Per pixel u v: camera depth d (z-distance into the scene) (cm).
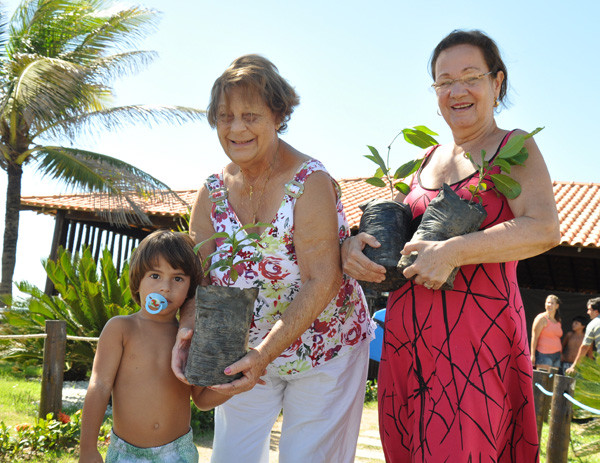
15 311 977
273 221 261
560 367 1023
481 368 240
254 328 274
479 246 227
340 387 278
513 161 236
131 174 1458
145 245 251
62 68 1392
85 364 957
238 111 249
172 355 240
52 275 959
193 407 685
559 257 1634
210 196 280
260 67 250
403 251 235
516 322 246
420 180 276
